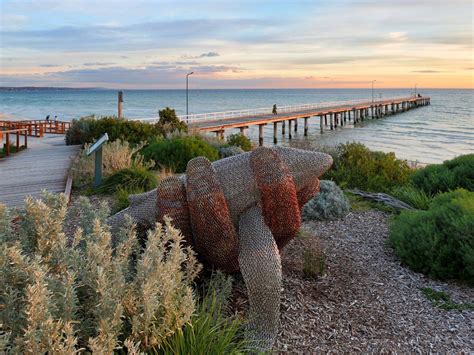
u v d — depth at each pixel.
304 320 3.63
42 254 2.82
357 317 3.79
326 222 6.68
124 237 3.17
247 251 3.36
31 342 1.87
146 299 2.27
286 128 53.97
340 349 3.30
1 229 2.86
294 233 3.90
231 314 3.52
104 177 8.53
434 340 3.53
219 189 3.62
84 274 2.36
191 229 3.71
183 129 16.45
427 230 4.98
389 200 7.85
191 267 3.10
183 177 4.11
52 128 26.52
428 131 45.09
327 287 4.29
